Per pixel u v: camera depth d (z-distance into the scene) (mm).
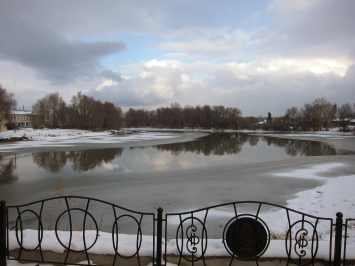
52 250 3518
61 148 29266
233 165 18219
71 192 11047
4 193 11078
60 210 8516
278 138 56656
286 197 9914
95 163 19391
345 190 10258
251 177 13805
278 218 7422
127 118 154250
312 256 3344
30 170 16547
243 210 8297
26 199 10180
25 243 3572
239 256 3248
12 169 16891
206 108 119688
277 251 3422
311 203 8781
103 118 80312
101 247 3518
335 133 74625
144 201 9625
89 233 4008
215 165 18359
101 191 11117
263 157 23500
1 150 27031
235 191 10945
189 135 65938
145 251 3443
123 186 11984
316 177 13617
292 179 13195
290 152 28453
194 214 8016
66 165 18453
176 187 11695
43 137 44281
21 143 35188
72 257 3496
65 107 83188
